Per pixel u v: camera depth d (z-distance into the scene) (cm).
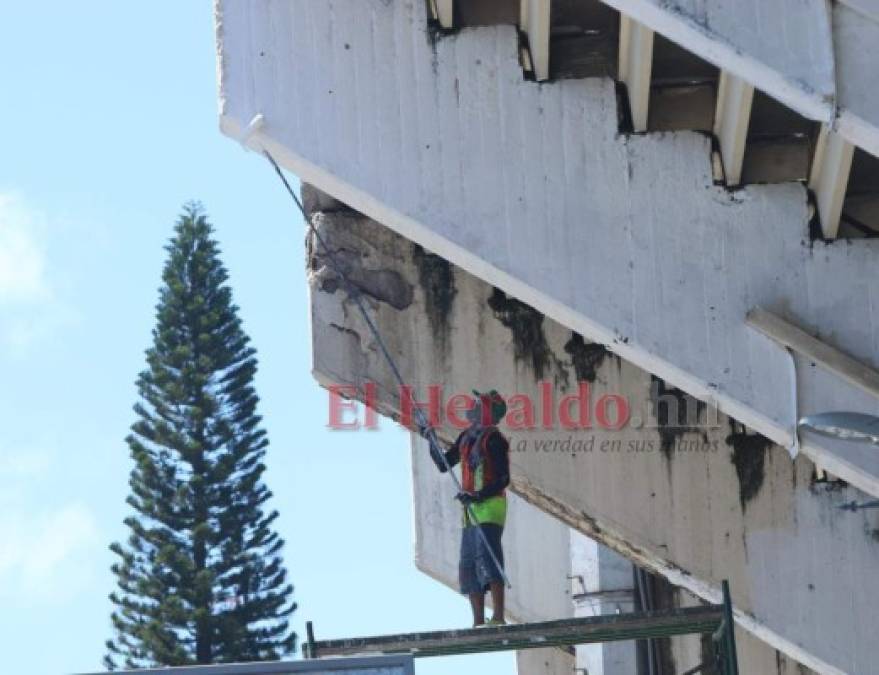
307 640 1945
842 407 1852
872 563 2184
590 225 1883
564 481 2230
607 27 1920
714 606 1931
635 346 1869
